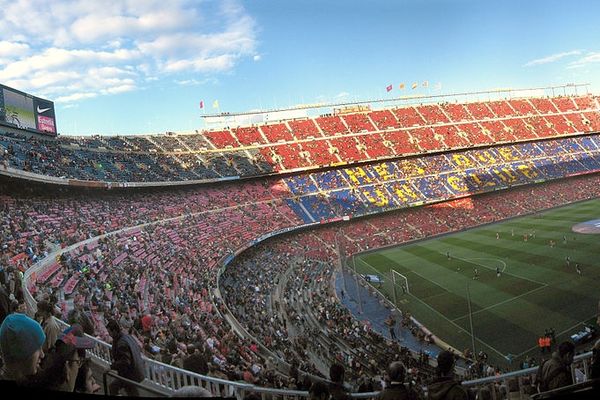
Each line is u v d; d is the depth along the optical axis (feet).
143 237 154.20
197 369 32.58
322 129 327.88
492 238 205.16
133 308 77.30
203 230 192.54
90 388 21.47
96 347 38.19
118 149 224.53
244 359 66.08
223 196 245.04
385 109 362.94
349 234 238.48
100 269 106.32
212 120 322.34
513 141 341.00
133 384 19.11
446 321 116.98
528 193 286.87
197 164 253.24
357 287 137.18
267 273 173.78
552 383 20.31
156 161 232.73
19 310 36.96
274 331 105.81
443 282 148.87
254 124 321.11
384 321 125.08
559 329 100.94
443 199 278.26
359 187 283.38
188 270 134.92
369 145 317.63
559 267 144.46
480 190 287.89
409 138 330.75
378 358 95.40
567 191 286.46
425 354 92.94
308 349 100.94
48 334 27.12
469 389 34.40
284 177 283.59
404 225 248.52
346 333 111.14
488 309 119.65
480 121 360.07
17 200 134.10
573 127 364.99
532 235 196.85
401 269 173.78
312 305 137.80
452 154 326.85
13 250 93.04
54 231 121.39
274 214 242.17
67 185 160.15
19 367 15.88
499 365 90.68
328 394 21.30
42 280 84.89
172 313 84.58
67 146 188.14
